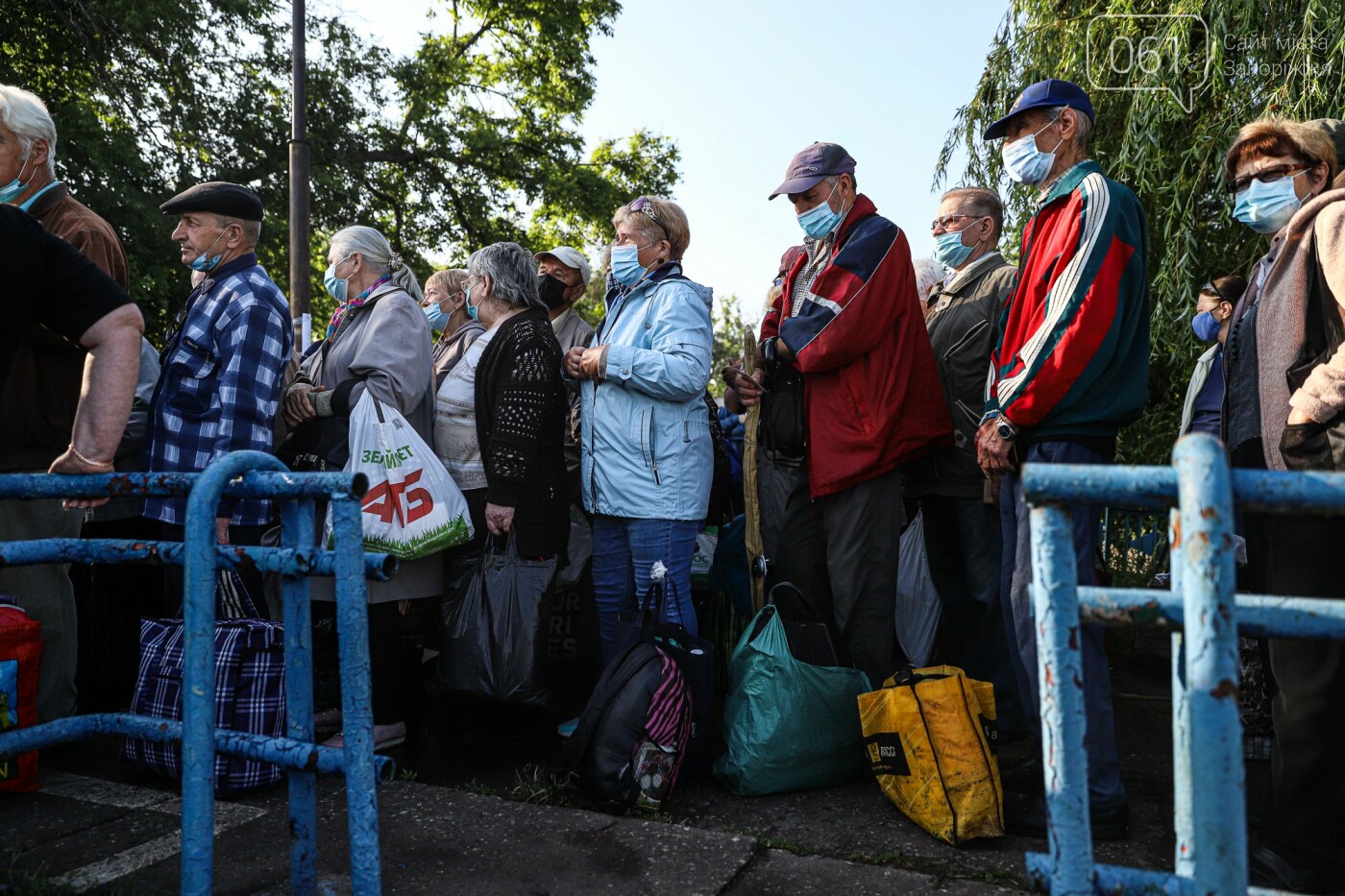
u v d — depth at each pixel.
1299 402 2.25
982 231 3.75
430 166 21.02
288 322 3.47
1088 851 1.30
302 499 2.04
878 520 3.34
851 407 3.29
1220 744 1.14
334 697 3.81
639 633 3.26
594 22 23.19
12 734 2.12
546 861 2.47
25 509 3.24
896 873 2.42
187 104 16.56
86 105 15.07
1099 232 2.64
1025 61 6.81
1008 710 3.68
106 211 14.59
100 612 4.05
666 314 3.45
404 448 3.38
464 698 4.22
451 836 2.62
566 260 5.01
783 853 2.54
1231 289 4.36
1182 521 1.18
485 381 3.53
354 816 1.96
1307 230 2.38
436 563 3.64
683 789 3.16
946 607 3.87
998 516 3.55
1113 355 2.69
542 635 3.40
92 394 2.27
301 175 11.42
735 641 3.74
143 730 2.13
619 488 3.39
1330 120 2.68
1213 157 5.86
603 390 3.44
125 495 2.15
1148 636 4.77
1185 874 1.34
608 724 2.91
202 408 3.29
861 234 3.34
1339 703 2.28
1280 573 2.33
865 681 3.24
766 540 3.68
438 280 4.89
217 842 2.61
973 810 2.65
